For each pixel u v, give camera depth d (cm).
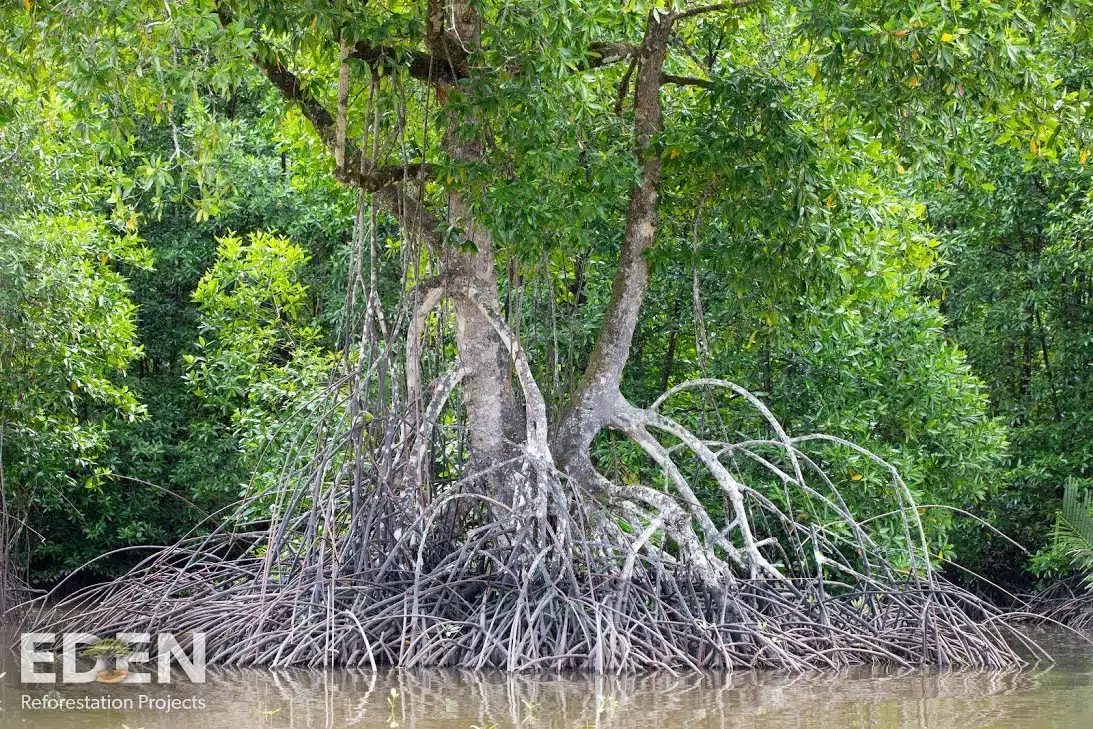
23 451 1603
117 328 1684
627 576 1085
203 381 1992
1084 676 1060
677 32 1466
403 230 1233
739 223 1298
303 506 1322
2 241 1473
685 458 1505
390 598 1088
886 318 1555
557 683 975
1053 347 2005
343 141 1168
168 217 2219
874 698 922
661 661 1047
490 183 1171
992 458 1700
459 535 1220
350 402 1186
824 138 1358
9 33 1160
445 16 1148
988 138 1429
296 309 1941
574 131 1239
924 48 1103
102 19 1008
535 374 1471
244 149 2200
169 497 2091
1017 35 1210
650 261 1291
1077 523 1572
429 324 1329
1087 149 1336
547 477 1131
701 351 1345
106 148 1154
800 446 1498
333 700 891
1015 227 1970
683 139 1281
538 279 1422
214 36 1025
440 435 1306
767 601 1145
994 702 907
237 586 1162
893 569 1220
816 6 1141
